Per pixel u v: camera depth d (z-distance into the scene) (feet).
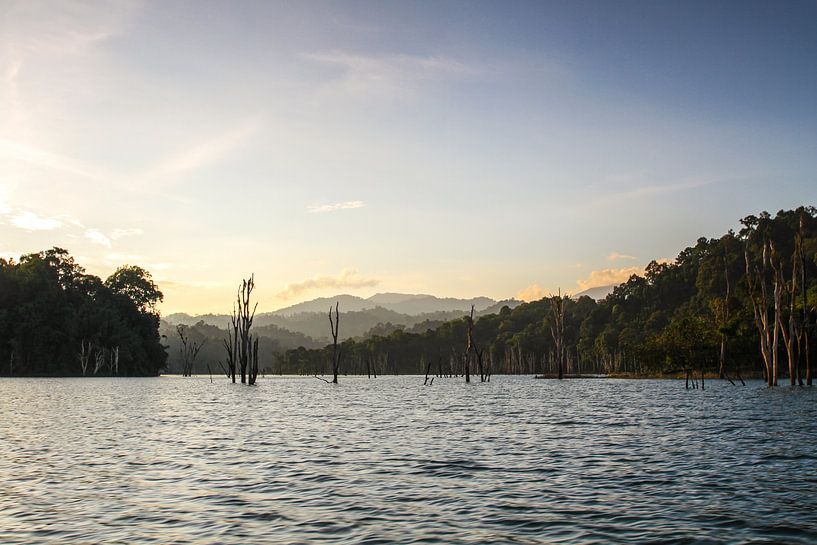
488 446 94.84
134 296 553.64
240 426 125.39
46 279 480.64
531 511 54.85
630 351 471.62
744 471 72.59
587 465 77.36
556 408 172.55
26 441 100.63
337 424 129.59
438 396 241.14
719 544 45.57
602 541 46.32
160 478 69.46
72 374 482.69
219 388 310.65
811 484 65.41
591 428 119.34
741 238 600.80
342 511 54.90
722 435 105.19
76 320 474.49
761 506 56.34
